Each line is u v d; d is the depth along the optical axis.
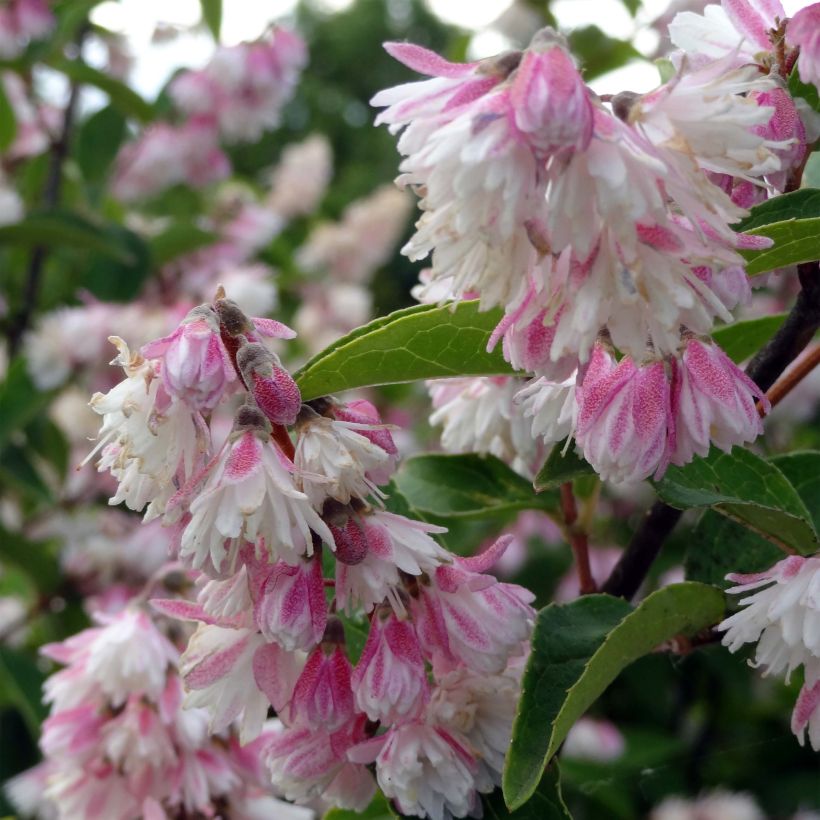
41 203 0.95
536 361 0.32
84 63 0.83
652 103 0.31
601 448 0.33
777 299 0.71
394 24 3.40
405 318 0.35
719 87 0.32
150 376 0.33
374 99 0.32
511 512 0.45
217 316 0.34
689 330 0.34
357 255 1.22
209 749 0.45
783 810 0.56
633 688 0.70
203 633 0.36
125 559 0.76
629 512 0.78
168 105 0.96
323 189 1.34
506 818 0.36
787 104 0.36
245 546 0.34
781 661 0.36
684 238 0.31
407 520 0.34
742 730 0.67
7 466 0.78
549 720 0.35
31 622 0.79
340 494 0.33
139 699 0.45
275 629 0.33
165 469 0.33
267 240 0.99
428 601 0.35
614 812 0.58
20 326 0.86
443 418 0.44
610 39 0.81
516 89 0.30
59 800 0.45
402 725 0.35
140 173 0.97
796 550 0.38
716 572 0.42
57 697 0.46
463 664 0.35
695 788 0.59
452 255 0.32
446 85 0.32
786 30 0.37
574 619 0.37
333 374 0.36
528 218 0.31
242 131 0.97
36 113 0.88
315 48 3.35
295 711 0.35
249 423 0.33
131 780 0.45
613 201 0.30
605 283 0.31
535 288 0.32
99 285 0.82
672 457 0.34
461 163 0.30
